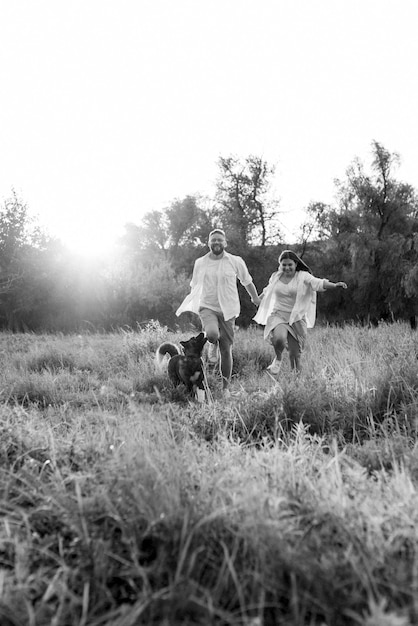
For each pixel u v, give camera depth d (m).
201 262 7.99
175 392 7.11
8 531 2.44
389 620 1.74
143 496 2.66
